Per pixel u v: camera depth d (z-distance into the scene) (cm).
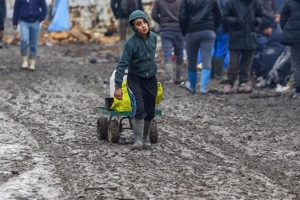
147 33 2139
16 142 2256
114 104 2209
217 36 3875
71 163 1972
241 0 3341
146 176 1830
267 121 2664
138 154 2091
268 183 1775
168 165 1953
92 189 1703
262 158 2073
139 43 2131
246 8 3341
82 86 3600
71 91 3412
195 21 3353
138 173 1861
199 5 3350
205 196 1650
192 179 1805
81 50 5603
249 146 2231
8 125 2541
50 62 4822
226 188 1722
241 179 1809
